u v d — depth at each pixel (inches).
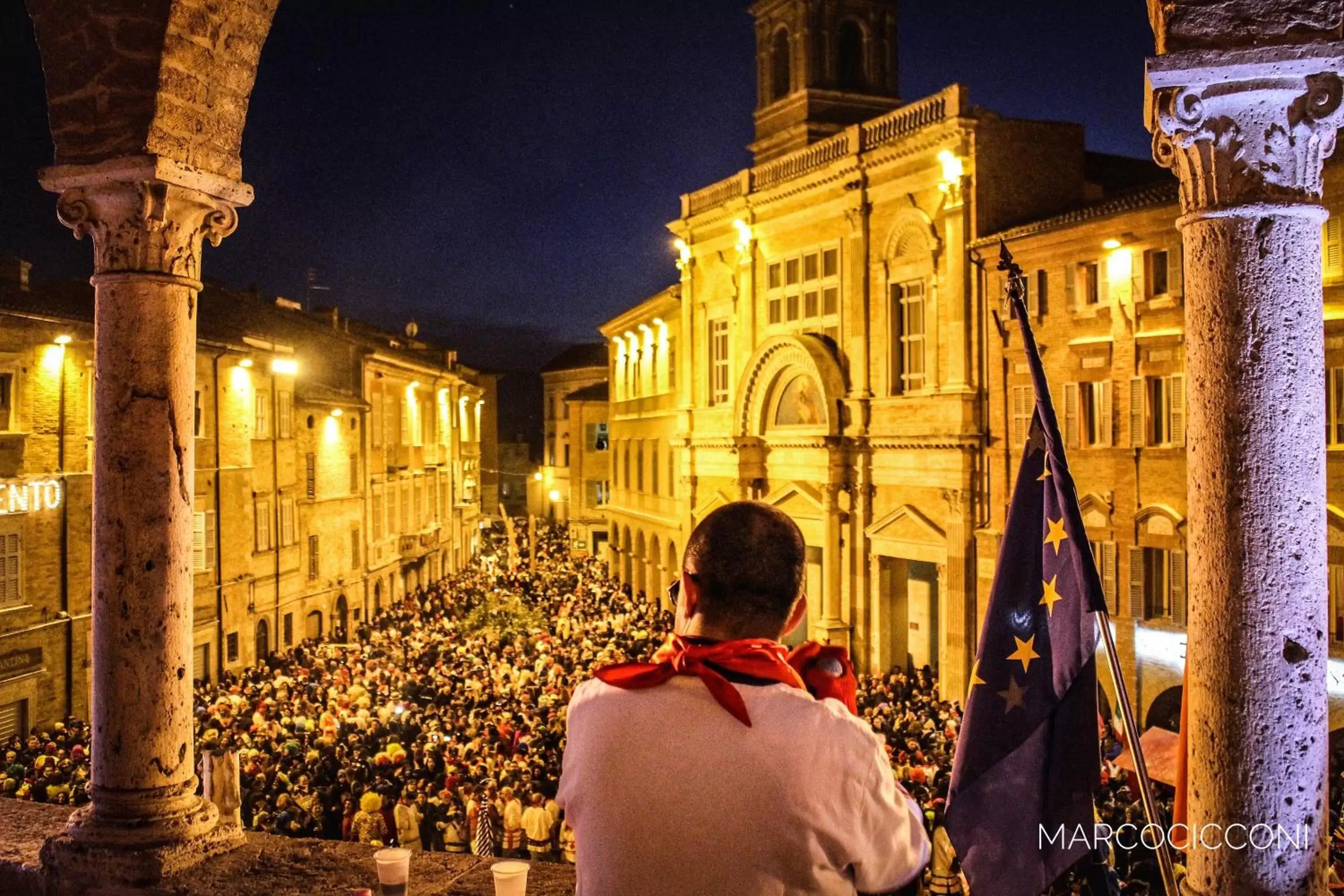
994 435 1129.4
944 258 1186.6
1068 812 213.0
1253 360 197.8
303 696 1082.1
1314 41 192.4
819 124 1513.3
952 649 1172.5
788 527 129.9
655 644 1379.2
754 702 114.6
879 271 1296.8
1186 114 200.8
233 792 279.7
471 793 720.3
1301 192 199.2
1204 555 202.5
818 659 129.3
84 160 263.9
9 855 262.4
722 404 1680.6
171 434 265.0
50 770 778.8
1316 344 199.9
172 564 263.6
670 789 112.3
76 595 1158.3
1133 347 976.9
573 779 120.1
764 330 1544.0
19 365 1090.7
